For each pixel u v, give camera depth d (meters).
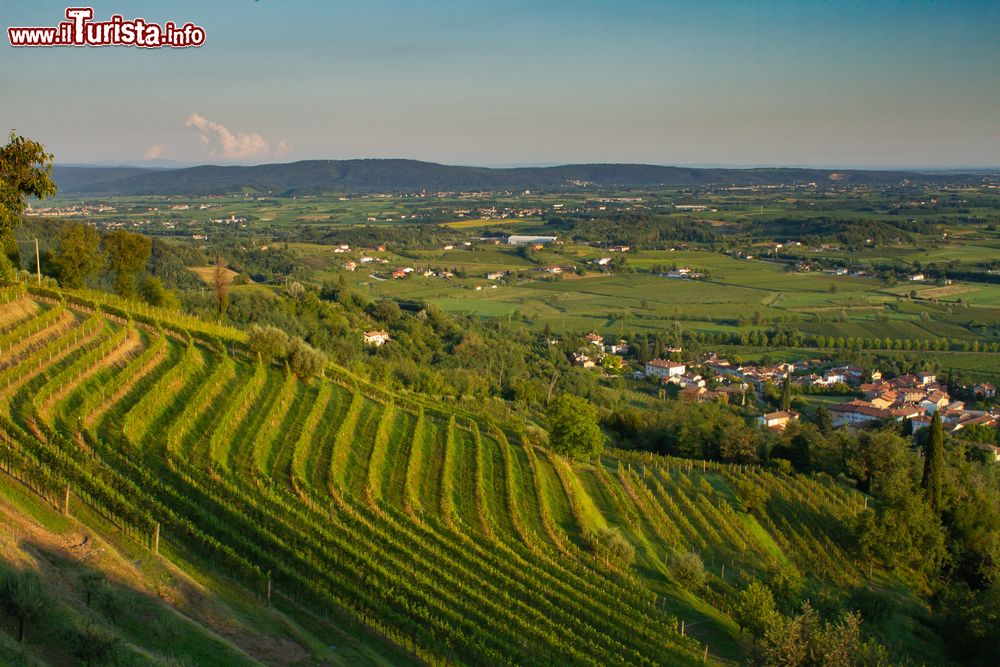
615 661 50.03
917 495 84.00
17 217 65.25
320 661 37.50
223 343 87.94
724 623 62.81
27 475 43.56
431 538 59.16
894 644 62.34
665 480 97.12
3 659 25.64
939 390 179.00
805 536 86.31
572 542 69.69
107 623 31.92
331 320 172.75
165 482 53.16
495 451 86.12
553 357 197.50
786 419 152.38
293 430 72.25
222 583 42.16
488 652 44.56
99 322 77.50
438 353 173.75
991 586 66.25
